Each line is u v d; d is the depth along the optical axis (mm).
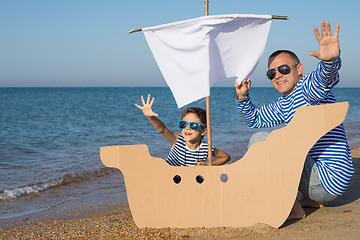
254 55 3104
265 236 2828
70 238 3205
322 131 2893
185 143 3646
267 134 3318
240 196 3006
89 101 49375
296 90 3291
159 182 3035
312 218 3338
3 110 30359
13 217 4234
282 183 2971
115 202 4887
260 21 3021
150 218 3059
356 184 4805
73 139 12375
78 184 6035
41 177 6473
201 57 3039
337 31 2639
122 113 27156
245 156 2994
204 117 3598
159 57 3178
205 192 3027
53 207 4684
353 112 25672
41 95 75750
